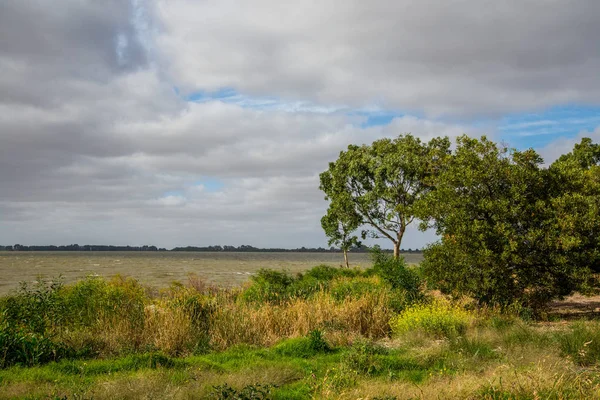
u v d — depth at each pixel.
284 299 15.70
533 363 7.77
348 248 28.56
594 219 12.84
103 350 9.81
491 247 14.04
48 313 10.64
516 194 13.72
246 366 8.45
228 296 16.05
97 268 50.16
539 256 13.66
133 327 10.75
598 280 13.39
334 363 8.67
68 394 6.48
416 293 15.52
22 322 10.11
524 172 14.00
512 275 14.44
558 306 16.83
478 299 14.50
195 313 11.91
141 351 9.69
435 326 11.30
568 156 24.11
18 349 8.78
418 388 6.60
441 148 25.44
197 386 6.95
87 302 11.86
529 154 14.42
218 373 8.05
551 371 6.90
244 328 11.46
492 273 13.76
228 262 85.38
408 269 17.14
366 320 12.42
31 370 7.96
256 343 11.02
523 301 13.98
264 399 6.29
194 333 10.84
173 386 6.89
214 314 11.95
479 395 6.13
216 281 31.69
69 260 81.12
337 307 13.16
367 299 13.72
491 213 14.20
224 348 10.58
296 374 7.93
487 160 14.46
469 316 12.43
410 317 11.92
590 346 8.46
